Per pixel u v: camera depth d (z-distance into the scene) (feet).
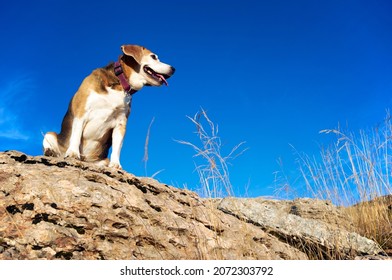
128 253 5.14
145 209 5.56
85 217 5.13
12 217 4.96
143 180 6.13
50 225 4.94
